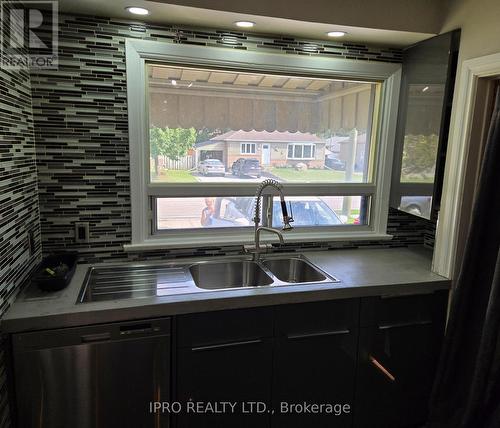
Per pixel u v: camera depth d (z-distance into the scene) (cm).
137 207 203
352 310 184
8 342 143
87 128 191
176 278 192
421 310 196
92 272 195
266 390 178
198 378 167
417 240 256
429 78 205
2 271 142
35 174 185
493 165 171
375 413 198
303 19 182
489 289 178
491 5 169
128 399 161
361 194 243
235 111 212
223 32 199
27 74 174
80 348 151
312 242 238
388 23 192
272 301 171
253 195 223
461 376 188
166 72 199
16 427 149
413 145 219
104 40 185
